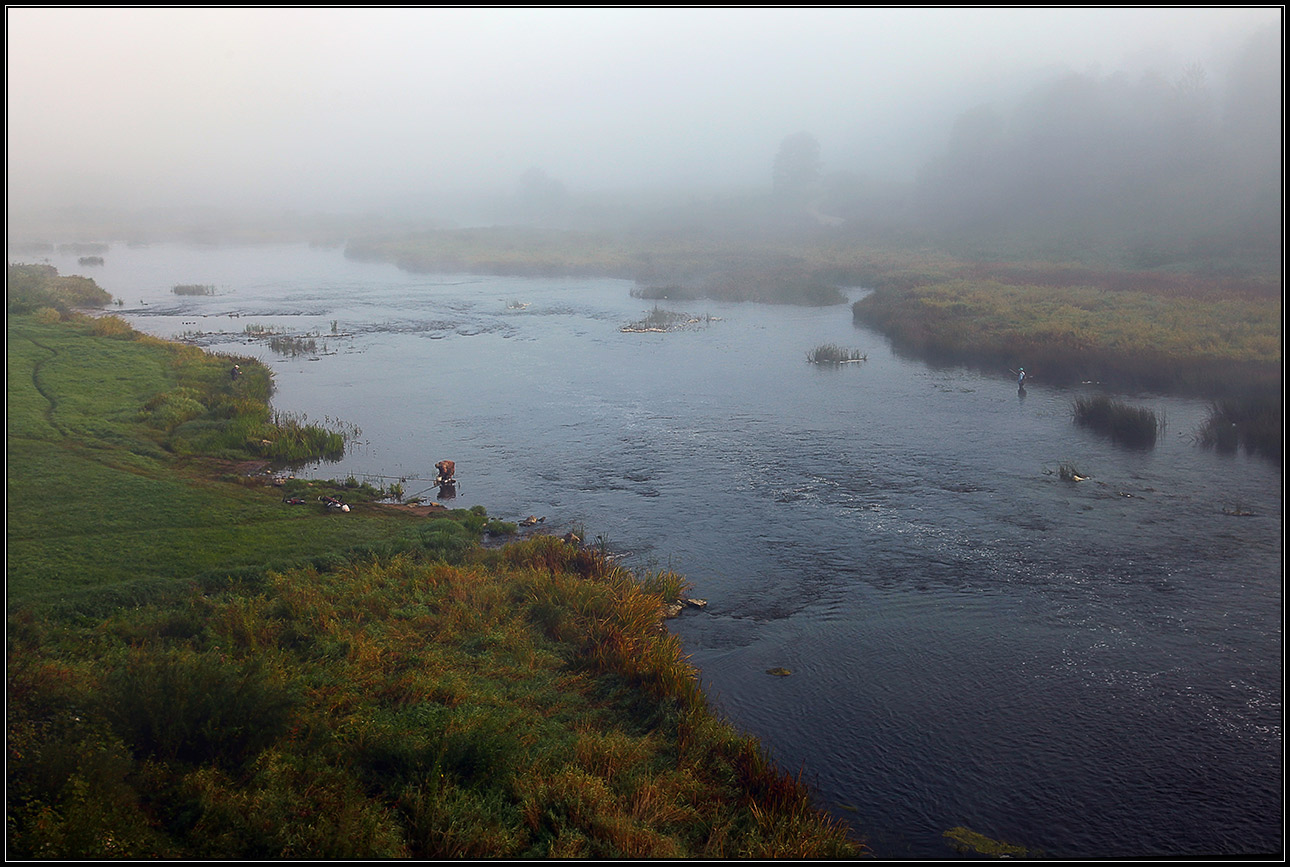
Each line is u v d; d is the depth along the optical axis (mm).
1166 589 19469
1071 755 13922
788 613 18891
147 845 9312
